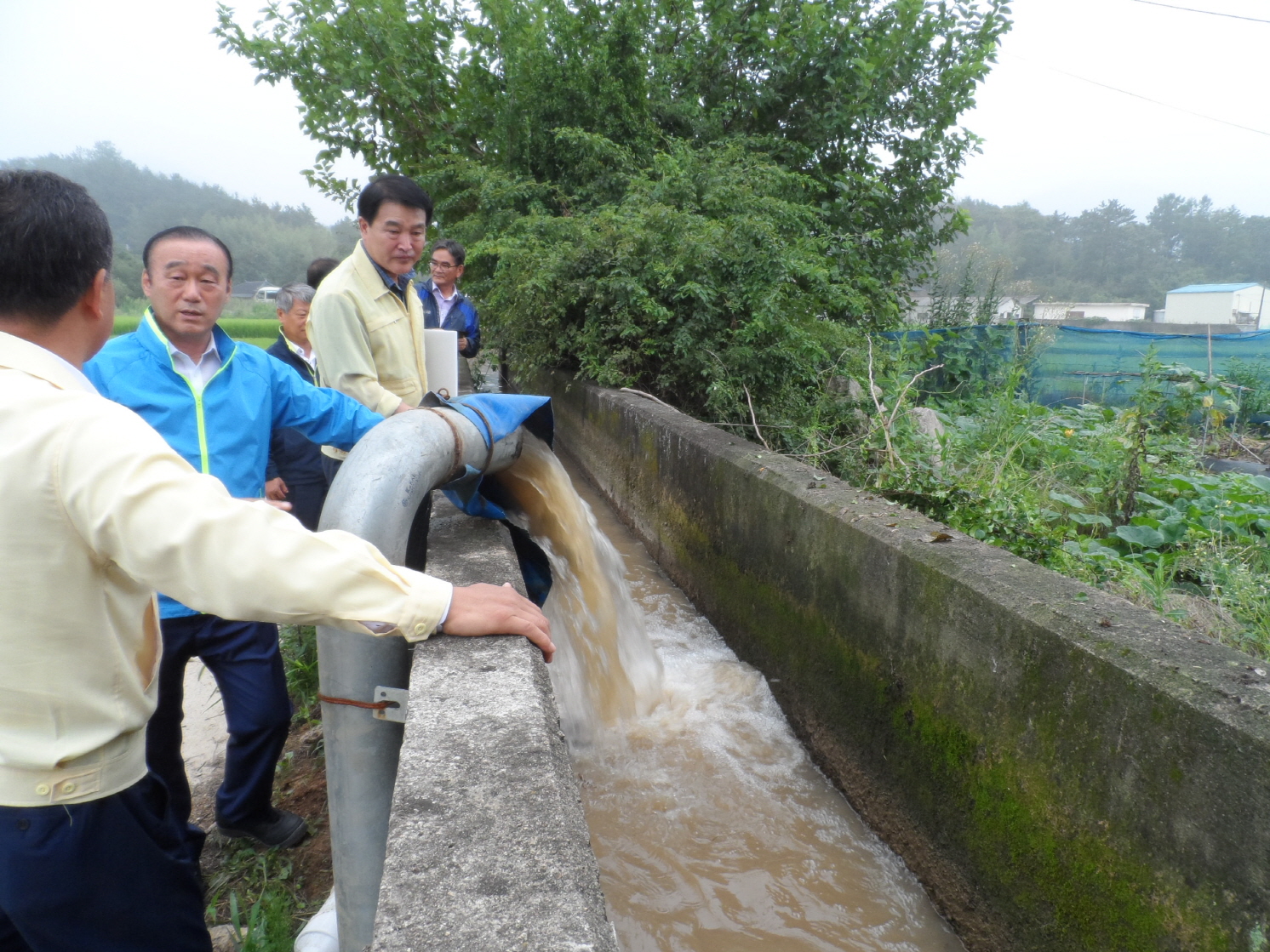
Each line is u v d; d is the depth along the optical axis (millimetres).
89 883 1371
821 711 3646
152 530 1226
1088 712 2184
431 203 3307
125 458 1226
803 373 6691
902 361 6945
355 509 2232
